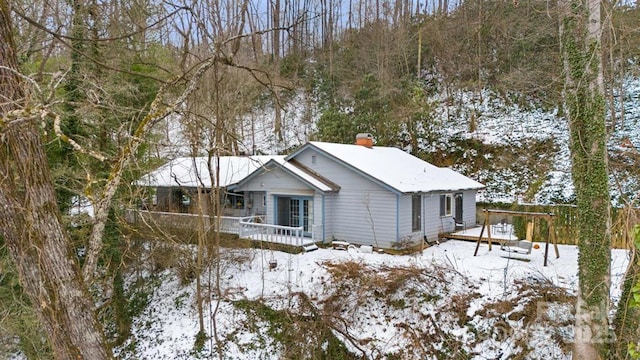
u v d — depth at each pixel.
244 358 11.20
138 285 14.88
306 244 15.73
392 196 15.12
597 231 7.04
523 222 16.16
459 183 18.67
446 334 10.20
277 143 29.80
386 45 29.97
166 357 12.03
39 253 3.40
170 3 5.34
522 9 23.73
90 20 8.92
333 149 17.33
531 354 9.05
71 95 9.38
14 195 3.36
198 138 9.59
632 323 6.73
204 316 12.74
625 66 21.92
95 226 3.81
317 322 11.34
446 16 30.84
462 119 27.53
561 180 20.78
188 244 13.41
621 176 15.60
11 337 10.50
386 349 10.37
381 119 26.55
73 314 3.49
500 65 27.77
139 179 11.50
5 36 3.45
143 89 11.15
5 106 3.34
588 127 7.11
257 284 13.41
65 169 10.10
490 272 11.97
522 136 24.27
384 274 12.22
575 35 7.18
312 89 32.47
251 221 17.81
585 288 7.14
